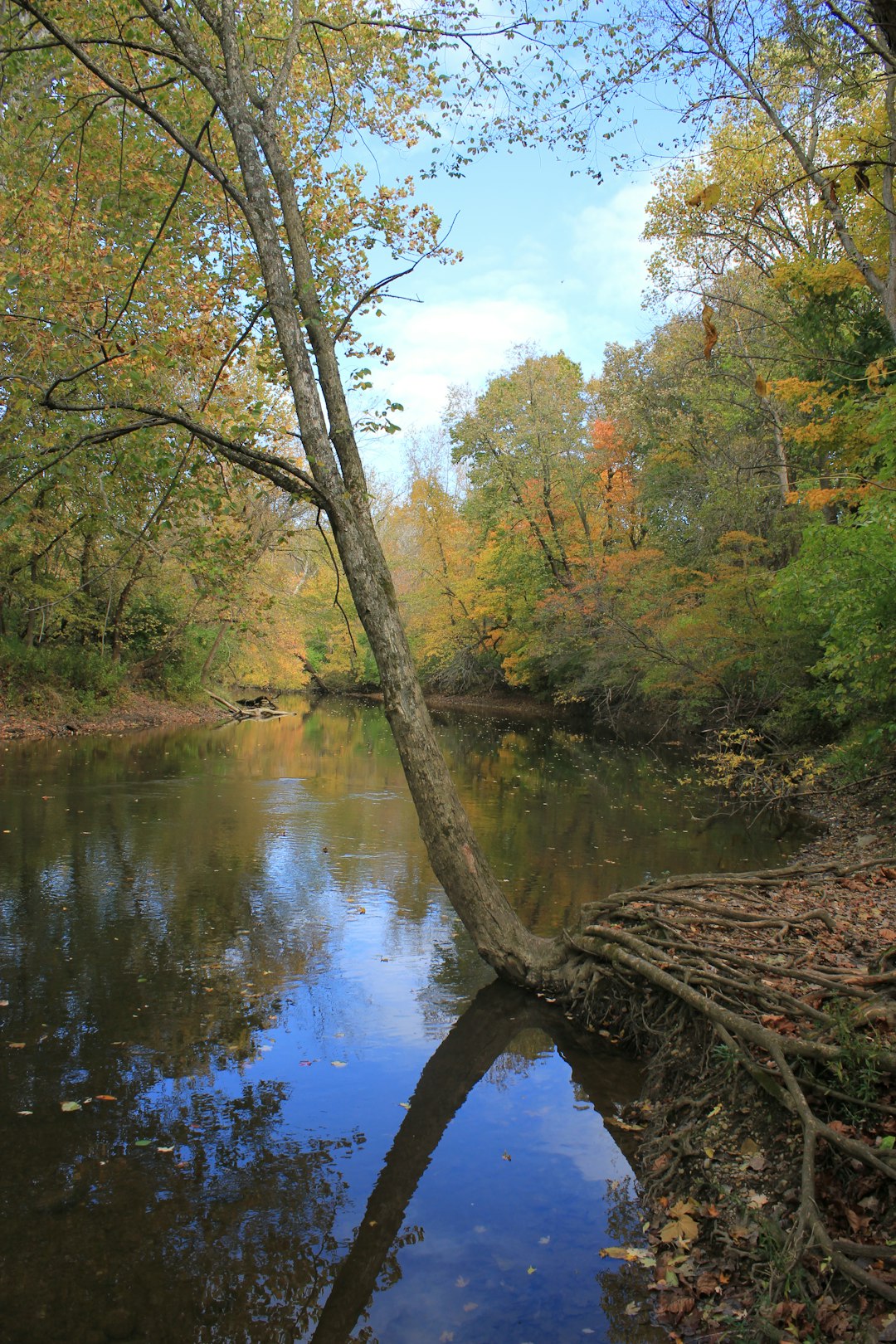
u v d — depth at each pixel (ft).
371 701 160.45
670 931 19.76
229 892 30.35
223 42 23.81
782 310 60.18
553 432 100.53
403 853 36.78
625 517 97.25
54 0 27.45
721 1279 11.31
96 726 77.10
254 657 115.44
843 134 38.47
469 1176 14.38
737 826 43.34
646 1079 17.48
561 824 43.37
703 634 60.95
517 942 22.12
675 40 25.76
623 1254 12.35
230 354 26.63
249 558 27.91
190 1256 12.25
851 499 41.09
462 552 131.75
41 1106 16.10
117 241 37.35
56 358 31.12
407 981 22.90
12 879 30.68
